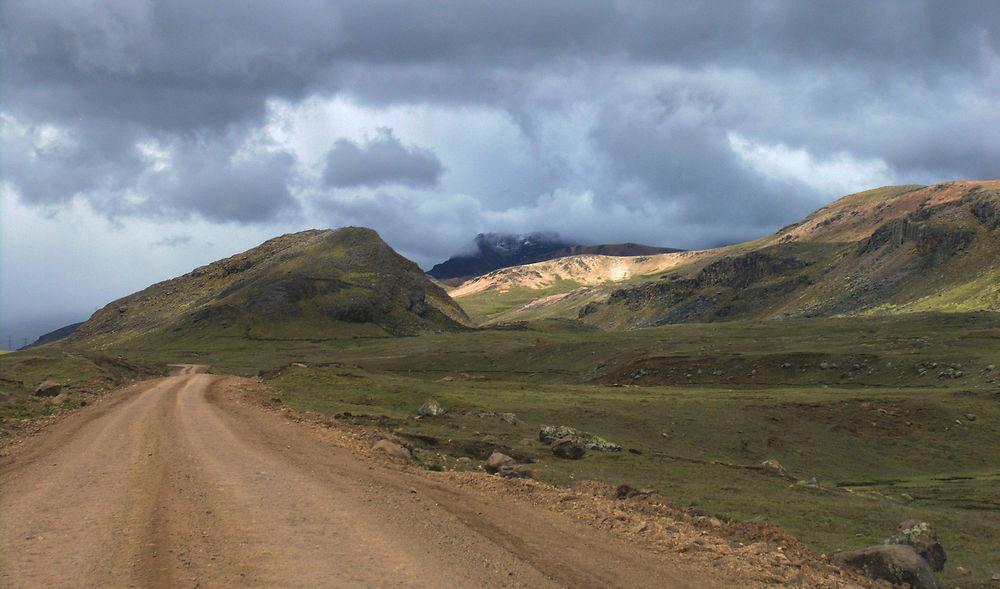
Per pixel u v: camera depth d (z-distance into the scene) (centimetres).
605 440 5400
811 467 6812
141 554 1206
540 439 5144
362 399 6912
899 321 19862
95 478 1984
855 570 1509
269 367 19500
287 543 1305
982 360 11356
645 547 1521
